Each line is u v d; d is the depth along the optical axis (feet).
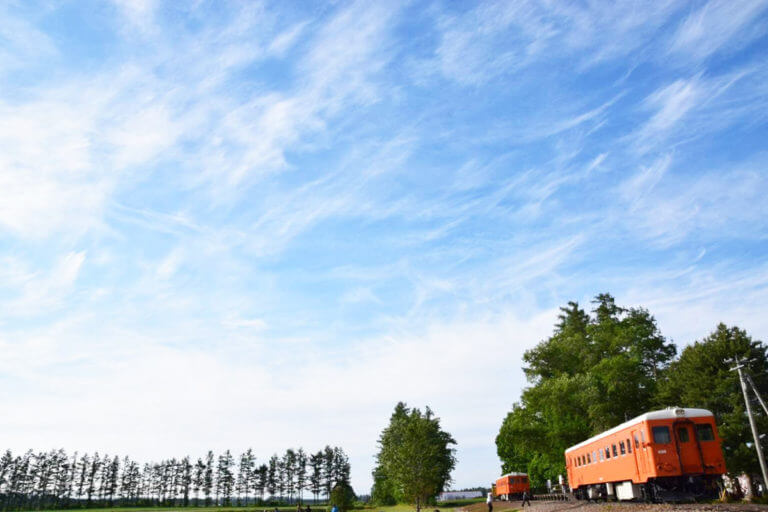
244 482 581.94
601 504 112.78
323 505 522.88
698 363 140.36
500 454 307.17
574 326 235.81
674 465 88.79
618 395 175.22
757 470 120.57
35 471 535.60
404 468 215.72
